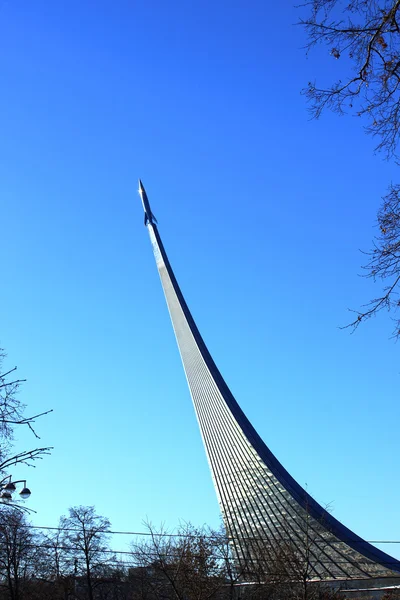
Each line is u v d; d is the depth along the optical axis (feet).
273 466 347.15
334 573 276.21
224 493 363.76
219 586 157.48
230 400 392.47
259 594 171.53
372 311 42.42
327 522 298.97
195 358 429.38
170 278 486.79
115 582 191.83
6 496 63.10
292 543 274.36
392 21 37.99
